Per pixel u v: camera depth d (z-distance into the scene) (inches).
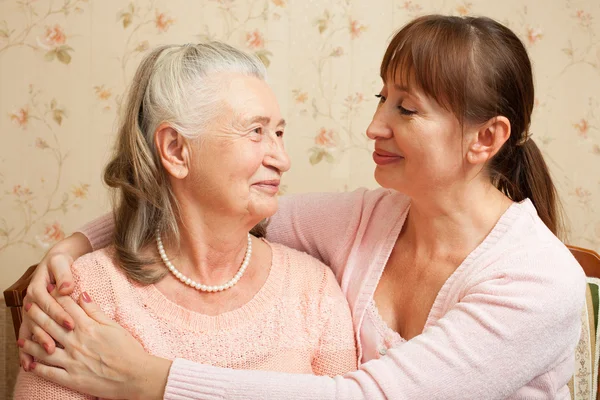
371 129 50.9
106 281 50.2
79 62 95.9
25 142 96.4
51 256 52.9
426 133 48.3
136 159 50.1
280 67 98.6
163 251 51.2
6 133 96.0
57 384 46.9
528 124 52.8
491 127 48.8
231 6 97.0
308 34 98.5
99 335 46.1
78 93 96.2
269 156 49.6
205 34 97.0
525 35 102.8
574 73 104.5
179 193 49.9
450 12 100.5
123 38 95.9
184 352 48.6
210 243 50.4
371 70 99.8
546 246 48.5
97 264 50.9
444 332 45.5
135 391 45.0
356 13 99.0
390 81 49.9
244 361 49.3
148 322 49.1
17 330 62.6
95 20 95.5
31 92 95.8
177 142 48.7
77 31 95.4
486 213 51.6
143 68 50.4
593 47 104.6
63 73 95.9
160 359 45.6
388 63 50.1
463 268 50.1
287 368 50.5
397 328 53.6
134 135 49.9
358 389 44.3
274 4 97.6
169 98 48.3
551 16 103.0
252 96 48.6
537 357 45.6
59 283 48.8
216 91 48.0
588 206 106.9
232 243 50.6
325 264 60.6
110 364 45.4
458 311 46.4
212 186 48.4
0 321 91.4
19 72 95.4
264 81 51.3
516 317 44.8
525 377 45.6
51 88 95.9
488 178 52.9
